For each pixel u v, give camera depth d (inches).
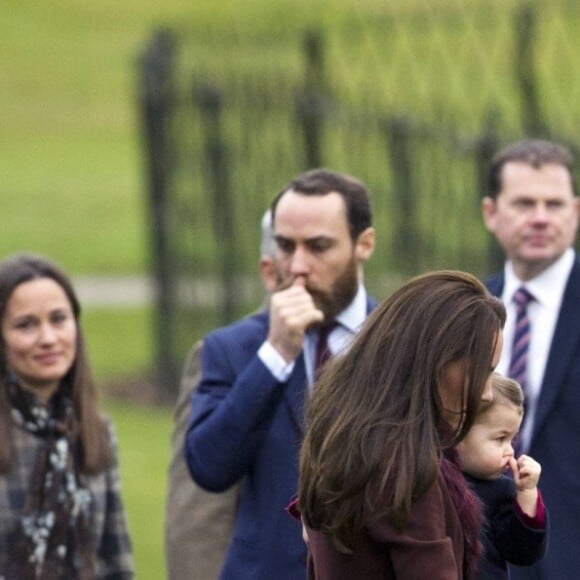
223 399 734.5
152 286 2191.2
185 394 795.4
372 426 521.0
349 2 4126.5
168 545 782.5
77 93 4778.5
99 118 4581.7
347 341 588.4
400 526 515.2
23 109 4635.8
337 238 734.5
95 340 2349.9
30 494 770.8
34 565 766.5
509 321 845.8
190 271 2046.0
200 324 2034.9
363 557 526.9
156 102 2025.1
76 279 2824.8
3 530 767.1
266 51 2064.5
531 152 861.8
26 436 776.9
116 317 2504.9
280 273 747.4
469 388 524.1
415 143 1793.8
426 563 513.3
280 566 705.0
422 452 515.5
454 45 3344.0
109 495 796.0
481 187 1652.3
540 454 799.1
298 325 706.8
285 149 2009.1
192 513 776.3
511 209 855.7
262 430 712.4
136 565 1311.5
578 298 829.8
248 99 1948.8
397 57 3260.3
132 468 1658.5
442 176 1935.3
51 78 4881.9
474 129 2583.7
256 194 1958.7
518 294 847.1
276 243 745.0
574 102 2987.2
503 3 3267.7
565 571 781.9
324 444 526.0
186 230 2052.2
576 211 864.3
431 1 3513.8
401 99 2810.0
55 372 778.2
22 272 784.3
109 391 2041.1
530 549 569.6
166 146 2031.3
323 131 1967.3
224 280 1971.0
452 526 527.8
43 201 3567.9
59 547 770.2
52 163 4050.2
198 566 770.2
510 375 826.2
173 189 2038.6
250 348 749.9
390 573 527.5
